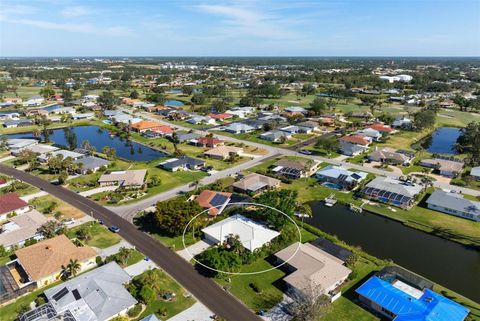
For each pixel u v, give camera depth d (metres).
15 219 91.62
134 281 69.75
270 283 70.38
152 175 128.75
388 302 62.25
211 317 61.25
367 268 75.38
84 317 58.09
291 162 134.88
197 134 182.50
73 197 109.88
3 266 73.31
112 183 119.19
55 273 70.69
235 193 111.38
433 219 97.94
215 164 141.62
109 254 79.44
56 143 175.50
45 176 127.69
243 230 85.31
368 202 107.94
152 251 81.06
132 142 180.25
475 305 64.38
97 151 161.50
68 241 79.62
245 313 62.28
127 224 93.50
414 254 82.12
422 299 63.38
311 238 87.25
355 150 155.38
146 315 61.50
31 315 58.28
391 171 134.75
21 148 157.25
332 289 68.25
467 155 151.25
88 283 65.50
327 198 109.81
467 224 95.31
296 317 59.56
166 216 85.44
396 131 199.62
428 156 153.12
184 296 66.31
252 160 147.38
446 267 77.06
